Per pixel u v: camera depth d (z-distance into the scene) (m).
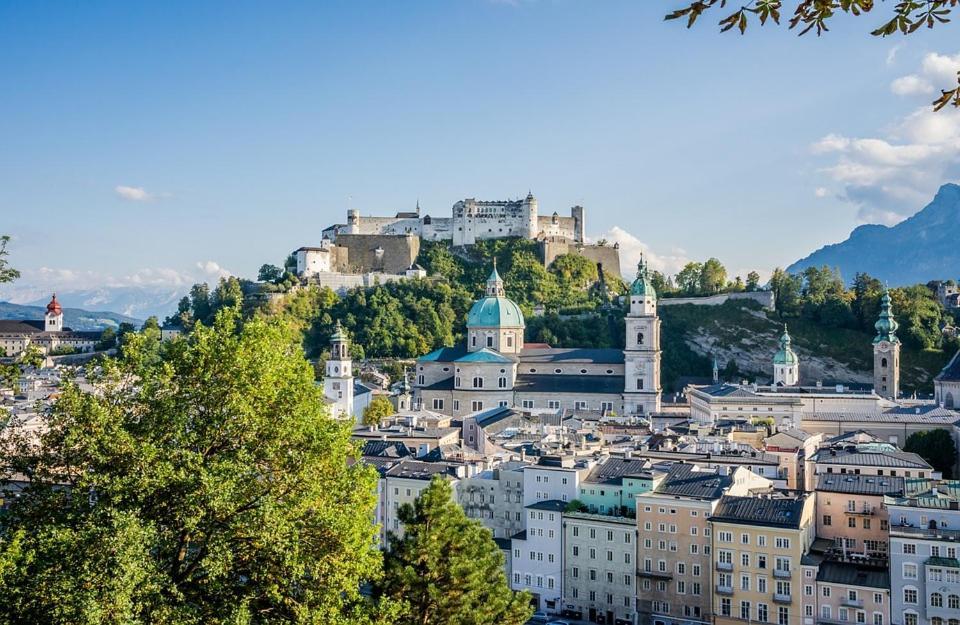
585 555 192.38
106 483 82.69
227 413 91.62
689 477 195.12
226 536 81.62
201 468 82.81
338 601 84.81
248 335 99.88
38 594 71.88
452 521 111.94
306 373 100.69
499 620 114.56
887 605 163.75
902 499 176.62
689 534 182.00
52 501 84.69
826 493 192.12
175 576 84.50
